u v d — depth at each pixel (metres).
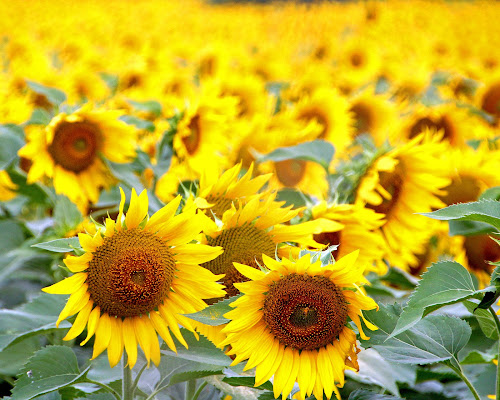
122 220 1.16
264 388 1.25
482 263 1.74
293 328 1.15
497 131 2.68
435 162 1.67
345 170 1.71
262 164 2.01
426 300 1.09
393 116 2.63
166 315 1.17
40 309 1.37
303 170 2.02
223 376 1.28
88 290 1.15
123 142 1.72
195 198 1.27
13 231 1.77
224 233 1.25
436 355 1.21
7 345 1.32
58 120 1.66
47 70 2.63
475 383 1.56
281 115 2.27
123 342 1.16
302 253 1.17
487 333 1.26
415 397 1.53
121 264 1.14
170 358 1.27
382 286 1.64
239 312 1.15
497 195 1.44
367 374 1.37
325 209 1.48
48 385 1.20
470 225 1.49
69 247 1.15
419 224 1.69
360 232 1.51
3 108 2.17
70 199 1.69
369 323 1.13
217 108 1.85
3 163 1.80
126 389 1.22
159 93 2.72
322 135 2.38
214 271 1.25
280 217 1.25
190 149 1.83
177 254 1.17
